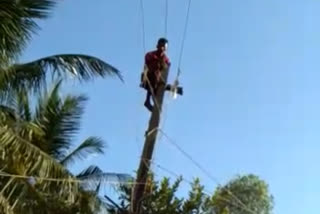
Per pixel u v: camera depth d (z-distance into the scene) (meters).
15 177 12.63
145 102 10.82
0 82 13.40
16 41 11.60
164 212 13.91
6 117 13.55
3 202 12.04
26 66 14.02
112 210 15.51
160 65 10.91
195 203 14.46
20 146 12.35
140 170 10.13
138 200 9.94
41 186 13.81
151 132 10.37
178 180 14.45
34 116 17.83
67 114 18.34
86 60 14.27
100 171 17.61
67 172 12.96
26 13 11.66
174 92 10.77
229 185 21.08
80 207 14.84
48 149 17.98
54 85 18.17
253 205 20.39
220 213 14.98
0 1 11.48
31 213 14.21
